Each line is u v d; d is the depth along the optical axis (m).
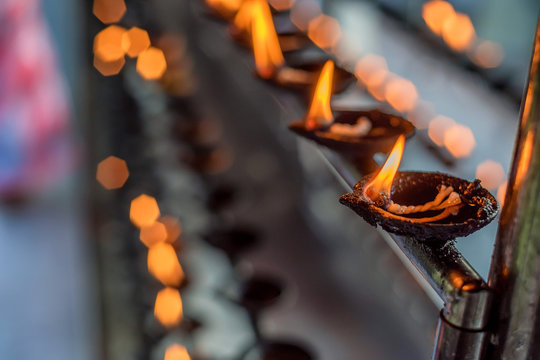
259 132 2.92
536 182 0.47
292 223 2.23
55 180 4.04
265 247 2.11
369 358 1.54
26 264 3.42
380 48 2.19
